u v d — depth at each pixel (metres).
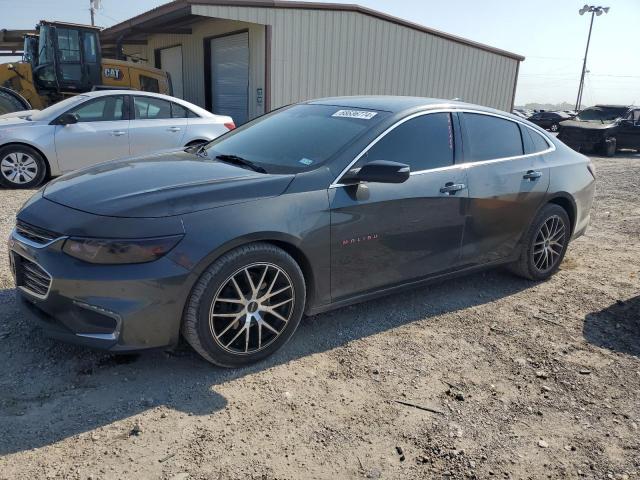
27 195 7.66
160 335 2.92
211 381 3.10
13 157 8.02
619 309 4.46
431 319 4.11
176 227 2.88
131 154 8.62
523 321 4.17
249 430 2.70
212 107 16.34
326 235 3.38
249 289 3.15
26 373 3.05
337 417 2.85
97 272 2.79
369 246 3.62
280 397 2.99
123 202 2.96
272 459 2.51
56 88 12.04
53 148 8.12
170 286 2.85
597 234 6.94
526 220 4.67
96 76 12.49
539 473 2.54
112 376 3.09
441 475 2.48
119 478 2.33
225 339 3.13
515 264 4.90
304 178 3.36
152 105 8.85
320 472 2.45
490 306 4.43
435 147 4.04
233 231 2.98
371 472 2.47
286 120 4.27
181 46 17.39
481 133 4.40
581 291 4.84
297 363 3.36
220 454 2.52
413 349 3.62
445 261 4.15
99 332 2.85
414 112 3.99
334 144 3.67
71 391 2.92
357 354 3.51
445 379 3.28
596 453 2.70
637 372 3.48
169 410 2.81
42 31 11.73
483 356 3.59
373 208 3.58
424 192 3.85
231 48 14.65
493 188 4.31
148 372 3.15
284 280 3.27
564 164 5.00
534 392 3.20
